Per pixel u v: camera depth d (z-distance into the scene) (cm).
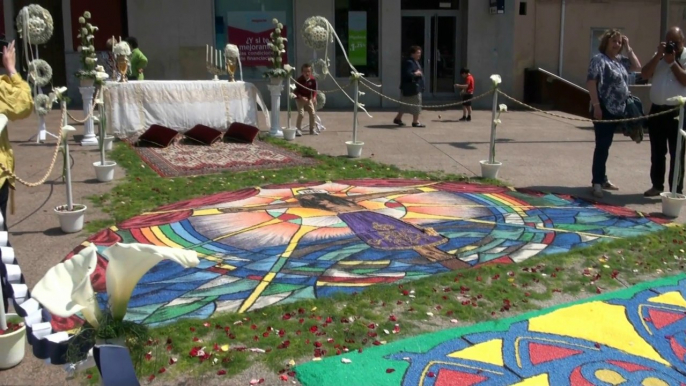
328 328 427
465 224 665
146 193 787
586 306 465
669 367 386
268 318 441
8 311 414
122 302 261
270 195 780
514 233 637
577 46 2055
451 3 2019
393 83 1953
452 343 409
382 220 675
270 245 593
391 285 496
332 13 1914
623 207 751
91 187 817
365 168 962
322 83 1933
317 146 1168
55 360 286
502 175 926
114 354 251
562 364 386
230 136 1202
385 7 1920
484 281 510
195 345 400
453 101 2033
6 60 482
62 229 634
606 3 2047
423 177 904
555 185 865
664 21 1755
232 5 1895
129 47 1288
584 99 1822
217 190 808
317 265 543
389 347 402
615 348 407
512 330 428
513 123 1547
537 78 2002
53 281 252
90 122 1138
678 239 628
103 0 1873
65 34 1858
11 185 498
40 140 1159
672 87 749
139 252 248
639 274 536
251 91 1309
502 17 1977
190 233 629
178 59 1891
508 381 367
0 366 379
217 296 478
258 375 371
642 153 1109
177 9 1870
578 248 590
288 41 1920
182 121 1230
